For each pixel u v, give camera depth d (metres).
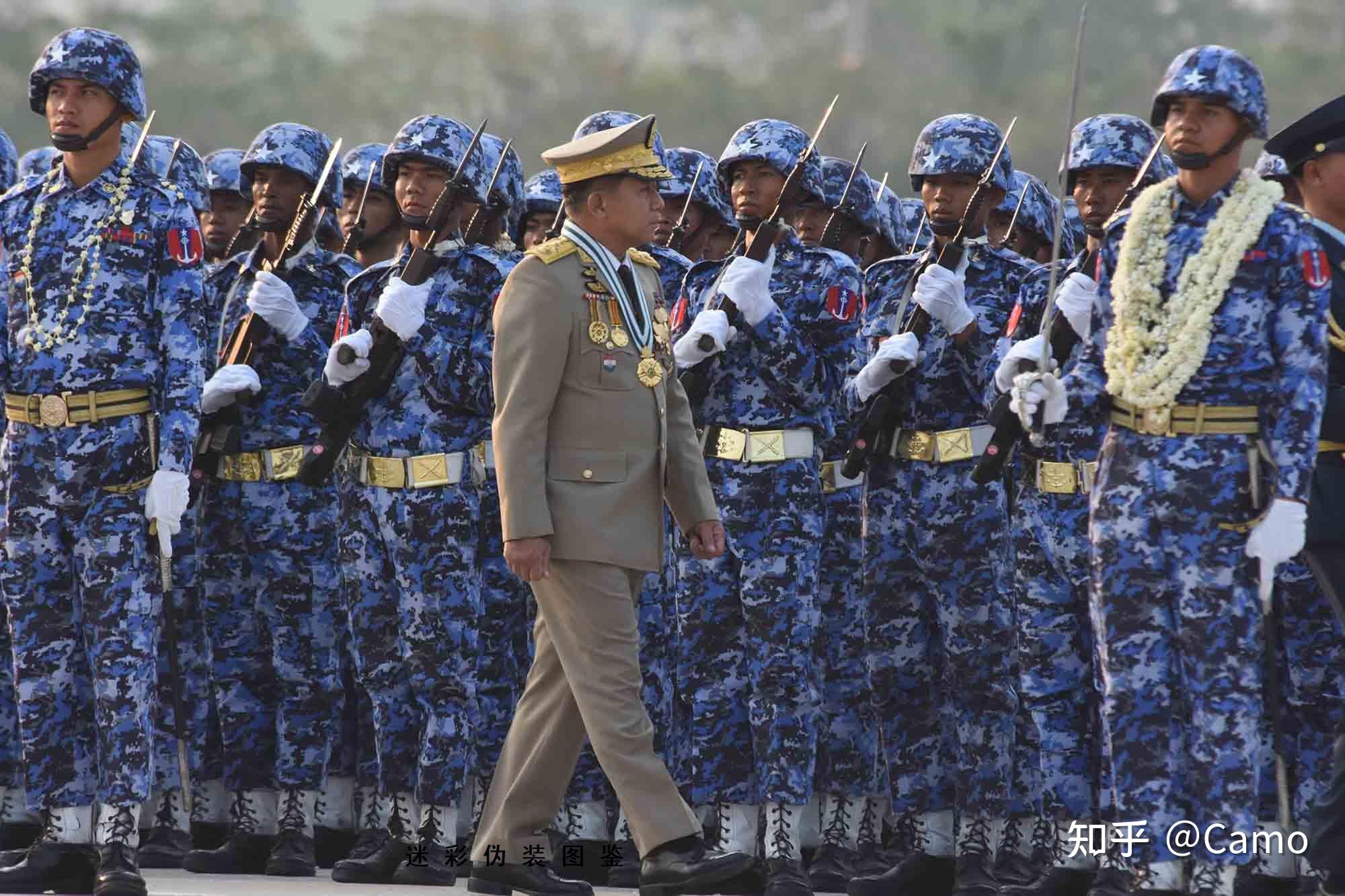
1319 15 153.12
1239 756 23.62
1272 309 23.67
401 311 29.83
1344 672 27.41
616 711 24.80
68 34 27.39
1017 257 31.05
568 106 172.50
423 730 30.30
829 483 33.00
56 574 27.50
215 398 31.75
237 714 32.53
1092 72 152.12
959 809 30.06
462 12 184.75
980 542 30.00
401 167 31.28
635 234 25.97
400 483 30.42
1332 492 25.41
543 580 25.23
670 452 26.61
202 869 32.16
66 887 27.59
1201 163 23.75
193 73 169.25
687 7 178.62
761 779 29.27
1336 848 24.88
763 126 30.86
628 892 30.42
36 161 37.78
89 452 27.11
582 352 25.41
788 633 29.53
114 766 26.72
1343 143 26.20
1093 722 28.81
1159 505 23.91
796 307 30.14
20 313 27.58
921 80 159.38
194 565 33.38
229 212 37.78
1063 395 25.00
